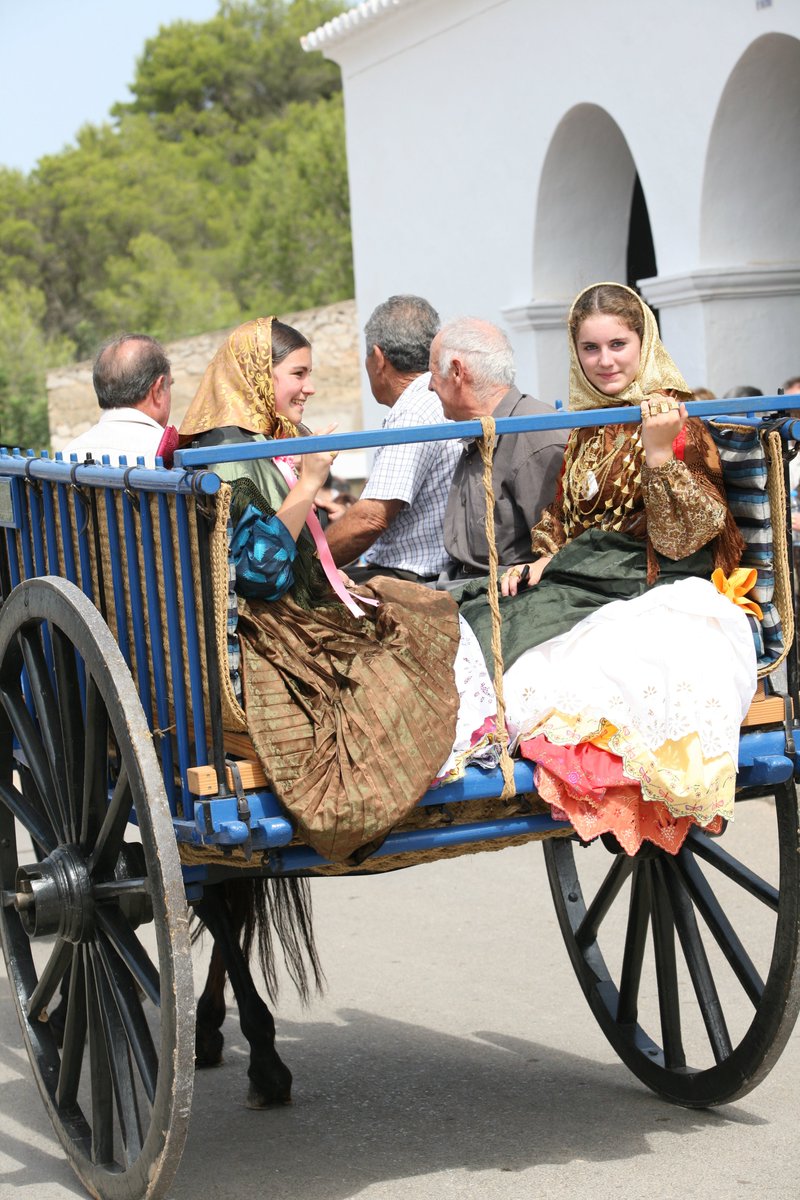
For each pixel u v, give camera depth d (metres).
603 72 11.63
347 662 3.71
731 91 10.40
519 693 3.79
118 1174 3.79
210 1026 5.14
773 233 10.98
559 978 5.92
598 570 4.03
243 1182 4.20
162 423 5.66
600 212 12.84
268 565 3.70
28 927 3.96
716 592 3.88
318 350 23.73
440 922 6.73
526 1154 4.29
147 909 3.88
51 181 62.66
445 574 5.06
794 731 3.91
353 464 17.16
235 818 3.46
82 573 4.14
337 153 48.84
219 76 69.00
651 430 3.72
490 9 12.91
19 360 50.91
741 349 11.04
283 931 4.82
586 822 3.70
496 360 4.72
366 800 3.47
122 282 56.97
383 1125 4.57
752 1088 4.23
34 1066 4.36
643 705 3.72
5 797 4.48
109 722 3.83
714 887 6.89
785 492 3.86
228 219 61.41
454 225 13.93
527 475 4.67
